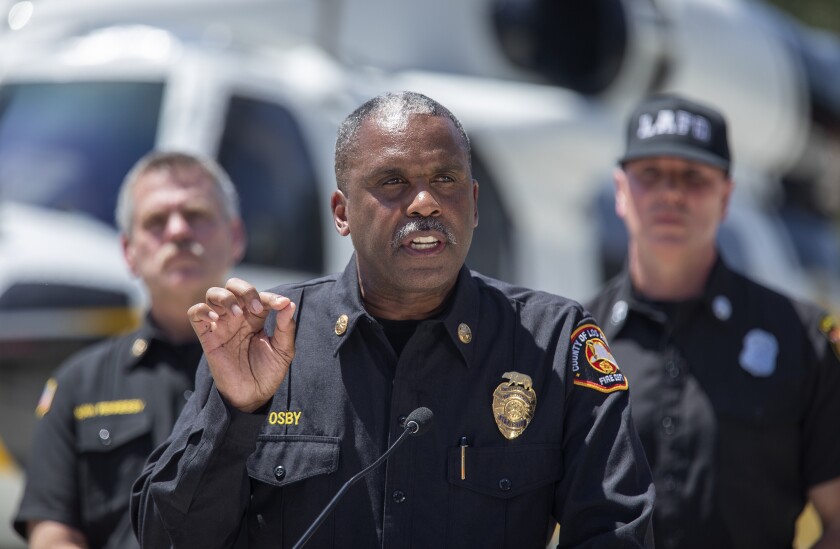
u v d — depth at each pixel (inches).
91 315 636.1
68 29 781.9
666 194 475.2
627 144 501.7
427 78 816.9
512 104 837.2
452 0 836.6
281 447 314.0
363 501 308.8
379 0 807.7
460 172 314.7
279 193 719.7
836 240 1237.1
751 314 463.2
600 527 303.1
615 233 900.6
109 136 697.6
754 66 987.9
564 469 315.0
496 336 325.4
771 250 1048.8
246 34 780.6
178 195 481.1
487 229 815.1
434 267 310.5
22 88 739.4
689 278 478.9
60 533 437.7
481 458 311.4
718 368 454.6
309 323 329.7
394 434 312.3
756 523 441.4
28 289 626.8
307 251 726.5
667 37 900.0
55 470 446.9
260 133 720.3
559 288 855.7
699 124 488.4
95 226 667.4
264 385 301.4
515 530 309.1
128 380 459.2
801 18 1943.9
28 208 670.5
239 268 688.4
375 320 321.1
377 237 312.8
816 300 1112.8
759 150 1047.0
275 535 310.8
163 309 480.1
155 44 732.0
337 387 318.0
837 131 1088.8
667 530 440.1
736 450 442.6
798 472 447.2
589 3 877.8
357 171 317.1
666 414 452.1
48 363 625.6
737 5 1023.0
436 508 307.9
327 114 754.2
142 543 313.7
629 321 476.7
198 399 317.4
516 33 857.5
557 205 858.1
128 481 443.2
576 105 869.8
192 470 298.8
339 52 787.4
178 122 693.9
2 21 807.1
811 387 448.8
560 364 322.0
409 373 317.4
